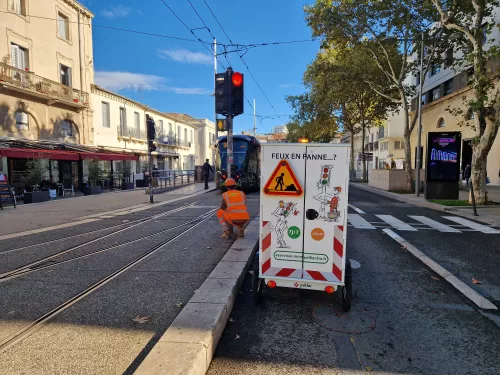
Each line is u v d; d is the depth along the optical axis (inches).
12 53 737.0
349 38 701.9
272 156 161.2
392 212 480.7
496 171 850.1
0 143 631.2
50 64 836.6
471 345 135.1
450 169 579.8
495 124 482.3
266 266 165.6
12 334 133.9
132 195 723.4
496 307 168.7
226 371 117.6
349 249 279.0
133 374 101.0
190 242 287.7
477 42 469.1
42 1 807.1
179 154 1674.5
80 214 454.6
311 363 122.5
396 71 863.7
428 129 1163.9
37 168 661.3
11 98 719.1
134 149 1245.7
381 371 118.2
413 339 139.6
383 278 211.6
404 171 789.9
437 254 261.7
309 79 1141.1
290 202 161.2
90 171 804.6
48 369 110.3
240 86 373.1
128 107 1216.8
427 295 185.3
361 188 991.0
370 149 2214.6
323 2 679.7
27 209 508.4
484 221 401.7
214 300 155.5
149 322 143.7
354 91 949.8
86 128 962.7
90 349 122.6
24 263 229.8
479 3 463.2
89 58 986.1
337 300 178.9
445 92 1042.1
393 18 647.8
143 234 321.4
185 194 728.3
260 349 131.9
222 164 780.0
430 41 678.5
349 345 134.9
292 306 171.5
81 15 949.8
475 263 239.3
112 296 172.2
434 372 118.0
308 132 1387.8
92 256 246.8
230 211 276.7
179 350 113.1
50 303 163.9
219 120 382.6
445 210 489.1
